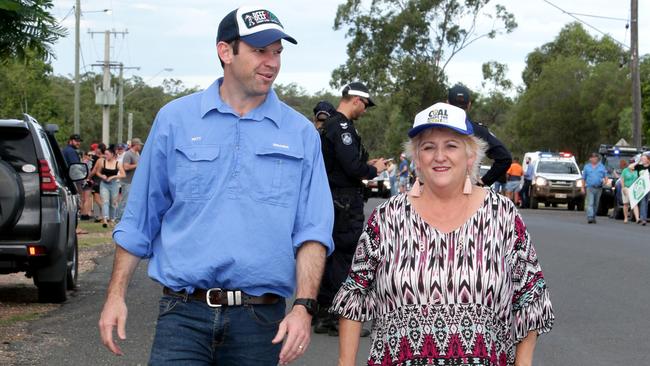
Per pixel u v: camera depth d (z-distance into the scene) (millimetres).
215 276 4090
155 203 4250
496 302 3875
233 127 4184
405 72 65062
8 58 9164
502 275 3885
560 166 40094
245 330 4113
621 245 18781
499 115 101938
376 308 4031
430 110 3914
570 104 74688
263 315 4137
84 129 100125
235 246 4082
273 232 4125
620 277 13453
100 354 7922
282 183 4168
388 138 88562
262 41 4117
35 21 8758
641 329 9414
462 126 3889
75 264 11977
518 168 40031
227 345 4133
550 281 12969
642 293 11883
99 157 24750
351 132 8391
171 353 4098
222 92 4266
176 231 4176
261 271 4098
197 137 4172
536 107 76875
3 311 10180
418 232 3924
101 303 10867
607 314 10289
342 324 4113
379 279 3971
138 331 8961
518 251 3951
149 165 4227
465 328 3826
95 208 29750
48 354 7875
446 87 66250
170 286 4125
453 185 3914
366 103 8625
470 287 3844
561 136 75688
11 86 49000
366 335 8734
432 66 65812
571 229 23922
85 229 22141
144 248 4230
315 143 4305
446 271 3857
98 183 25875
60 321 9539
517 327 4023
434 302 3854
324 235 4203
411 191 4004
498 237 3908
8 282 12969
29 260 10023
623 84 70750
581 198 38844
